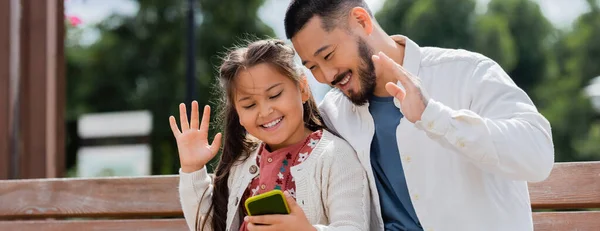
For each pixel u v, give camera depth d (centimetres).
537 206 243
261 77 218
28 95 374
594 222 238
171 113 1216
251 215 199
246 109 222
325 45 215
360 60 218
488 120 194
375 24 224
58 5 392
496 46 1173
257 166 229
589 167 239
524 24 1273
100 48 1264
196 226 225
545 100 1222
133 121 1188
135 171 1135
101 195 264
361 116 229
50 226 267
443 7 1174
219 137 225
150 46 1259
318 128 234
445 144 195
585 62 1267
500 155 191
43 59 374
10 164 357
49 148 376
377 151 223
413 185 213
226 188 233
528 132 195
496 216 207
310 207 217
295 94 222
